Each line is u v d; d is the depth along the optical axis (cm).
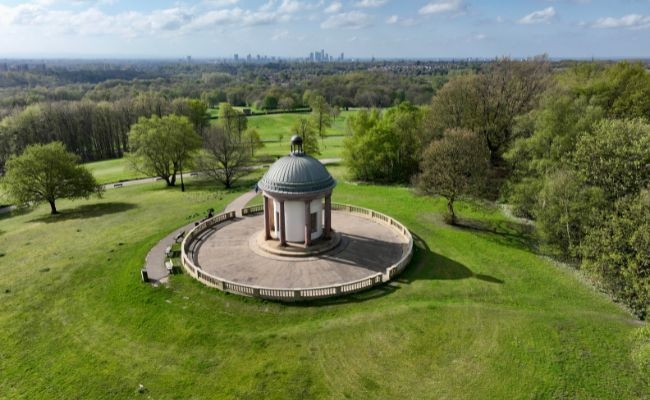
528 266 4153
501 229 5188
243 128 12925
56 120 12225
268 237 4506
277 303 3319
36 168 6212
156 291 3531
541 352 2719
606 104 6769
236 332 2970
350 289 3469
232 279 3741
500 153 7194
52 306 3409
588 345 2803
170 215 5859
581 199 4041
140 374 2598
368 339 2850
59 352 2831
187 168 8550
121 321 3153
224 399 2380
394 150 7956
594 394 2391
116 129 13412
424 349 2748
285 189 4116
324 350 2752
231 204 6331
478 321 3047
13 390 2497
